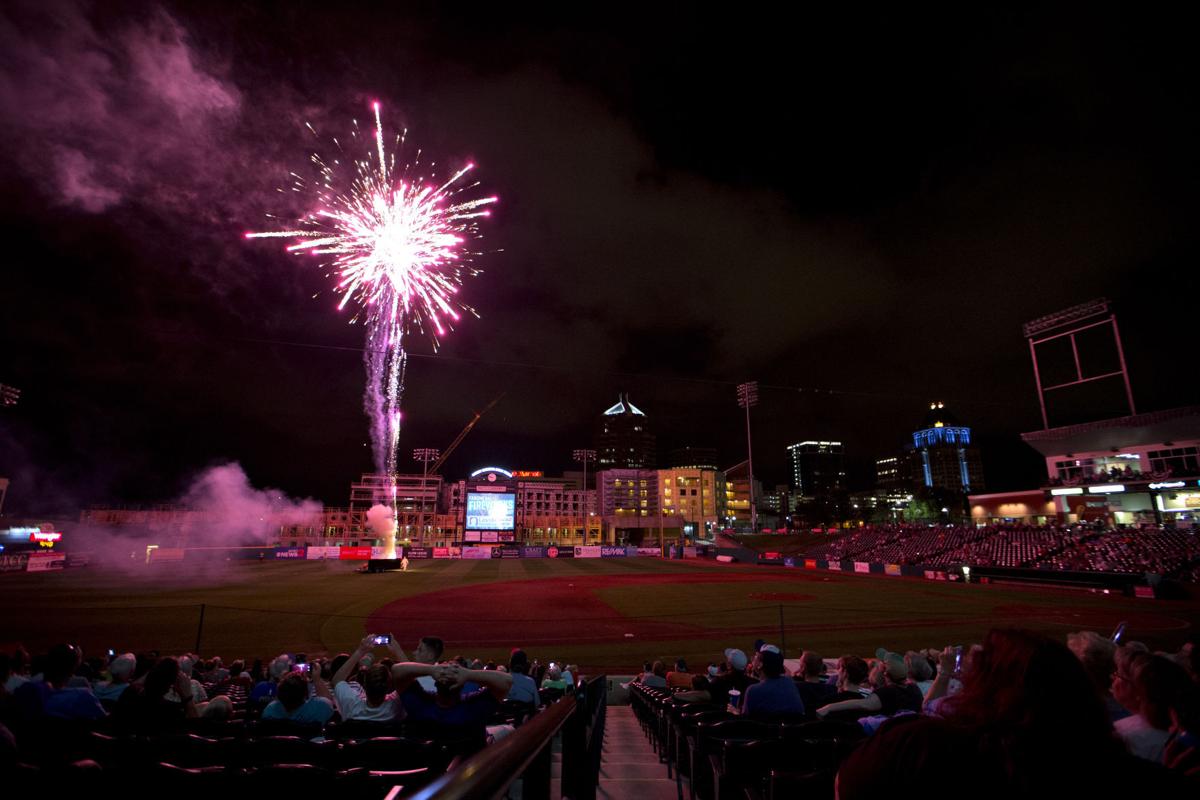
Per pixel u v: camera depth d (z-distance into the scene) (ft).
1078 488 215.10
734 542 355.97
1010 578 164.25
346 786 11.55
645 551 329.11
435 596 137.80
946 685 17.99
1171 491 192.65
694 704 24.18
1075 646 15.55
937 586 163.02
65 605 115.34
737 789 15.71
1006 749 4.56
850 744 15.90
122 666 26.04
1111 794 4.46
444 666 14.73
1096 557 162.81
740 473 636.07
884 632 91.66
